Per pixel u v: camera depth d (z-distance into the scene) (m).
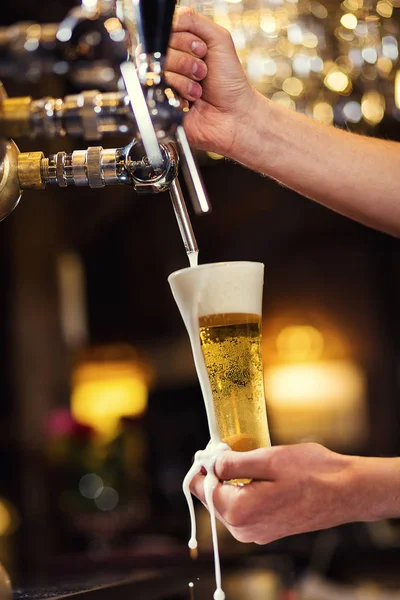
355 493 1.18
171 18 1.08
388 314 8.66
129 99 1.09
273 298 8.99
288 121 1.57
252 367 1.22
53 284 7.85
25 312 7.57
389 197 1.59
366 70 2.97
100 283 9.58
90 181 1.22
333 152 1.58
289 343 8.84
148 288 9.54
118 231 9.39
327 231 8.79
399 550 3.46
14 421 7.43
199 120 1.52
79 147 6.25
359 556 3.47
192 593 1.40
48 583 1.34
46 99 1.22
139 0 1.06
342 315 8.80
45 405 7.49
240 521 1.18
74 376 8.34
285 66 2.94
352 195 1.60
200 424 9.27
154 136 1.07
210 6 2.79
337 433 8.56
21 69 2.71
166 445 9.18
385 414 8.52
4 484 7.18
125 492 4.53
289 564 2.79
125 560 3.06
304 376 8.70
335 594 2.94
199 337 1.22
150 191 1.24
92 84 2.87
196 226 9.02
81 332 8.07
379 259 8.73
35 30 2.58
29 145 6.21
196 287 1.20
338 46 2.92
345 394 8.61
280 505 1.17
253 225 8.91
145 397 9.30
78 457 4.49
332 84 2.98
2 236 7.55
